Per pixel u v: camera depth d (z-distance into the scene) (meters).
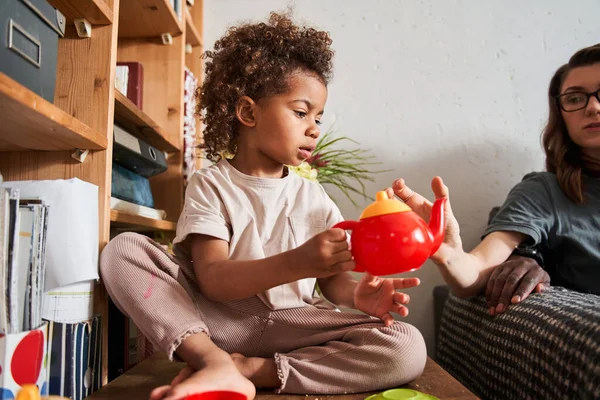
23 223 0.70
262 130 0.95
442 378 0.81
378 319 0.85
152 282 0.80
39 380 0.70
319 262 0.68
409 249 0.63
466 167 1.59
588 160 1.22
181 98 1.38
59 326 0.77
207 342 0.75
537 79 1.63
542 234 1.16
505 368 0.88
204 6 1.66
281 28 1.04
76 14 0.88
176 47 1.39
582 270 1.16
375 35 1.63
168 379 0.84
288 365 0.76
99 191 0.88
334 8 1.64
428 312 1.53
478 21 1.65
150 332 0.76
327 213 0.99
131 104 1.04
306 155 0.97
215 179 0.95
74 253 0.78
